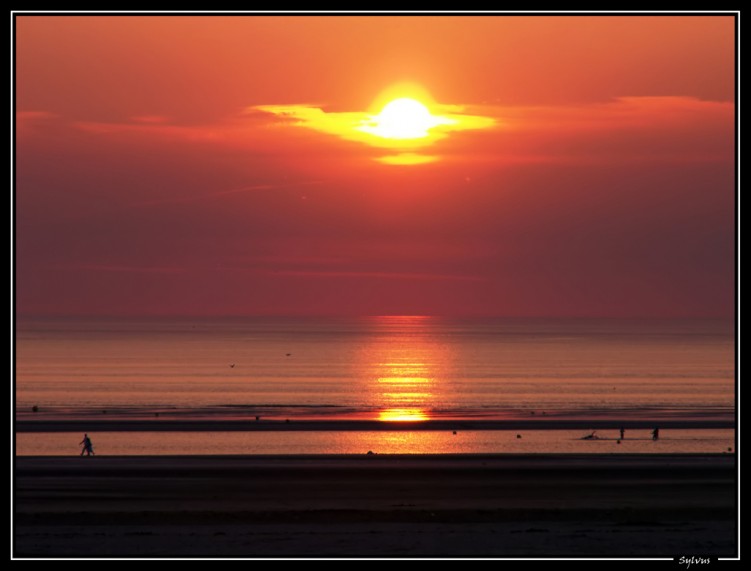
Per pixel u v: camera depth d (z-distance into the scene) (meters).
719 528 115.44
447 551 104.81
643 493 135.38
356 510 122.19
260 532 111.88
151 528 114.00
